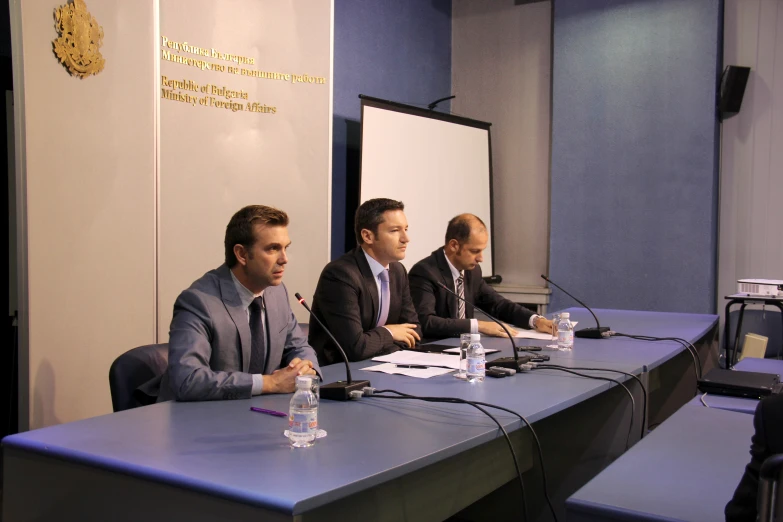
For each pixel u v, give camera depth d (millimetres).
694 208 4605
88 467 1253
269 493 1056
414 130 4758
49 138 2764
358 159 4742
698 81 4574
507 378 2023
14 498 1353
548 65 5238
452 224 3139
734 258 4695
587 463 2254
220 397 1706
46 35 2734
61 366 2824
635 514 1160
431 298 3070
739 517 1002
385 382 1943
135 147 3105
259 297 1990
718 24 4543
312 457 1241
